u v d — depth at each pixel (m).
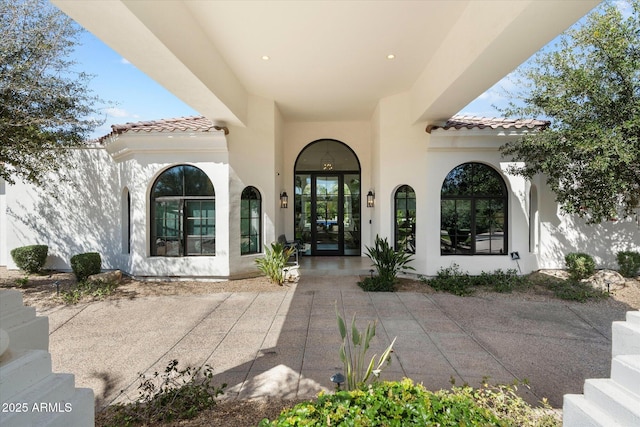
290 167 13.27
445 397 2.64
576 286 8.38
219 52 6.98
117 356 4.87
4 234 11.45
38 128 7.11
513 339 5.39
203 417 3.32
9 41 6.57
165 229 9.60
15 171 8.05
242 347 5.14
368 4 5.37
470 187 9.43
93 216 10.75
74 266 9.25
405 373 4.27
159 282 9.27
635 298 7.57
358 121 13.05
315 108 11.23
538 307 7.07
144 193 9.34
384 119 10.12
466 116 10.93
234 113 8.21
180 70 5.59
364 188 13.13
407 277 9.77
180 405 3.37
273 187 10.35
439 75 6.82
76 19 4.15
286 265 10.52
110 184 10.75
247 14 5.62
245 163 9.69
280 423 2.20
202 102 7.29
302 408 2.35
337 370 4.36
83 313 6.82
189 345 5.23
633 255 9.31
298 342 5.32
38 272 10.27
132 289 8.58
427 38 6.45
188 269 9.30
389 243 10.07
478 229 9.47
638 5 6.15
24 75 6.83
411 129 9.52
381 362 3.13
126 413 3.35
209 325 6.11
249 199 10.07
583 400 2.39
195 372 3.87
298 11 5.54
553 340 5.34
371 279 8.84
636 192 6.75
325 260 12.30
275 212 10.57
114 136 9.10
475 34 5.15
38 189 10.75
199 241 9.56
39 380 1.94
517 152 8.46
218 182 9.30
